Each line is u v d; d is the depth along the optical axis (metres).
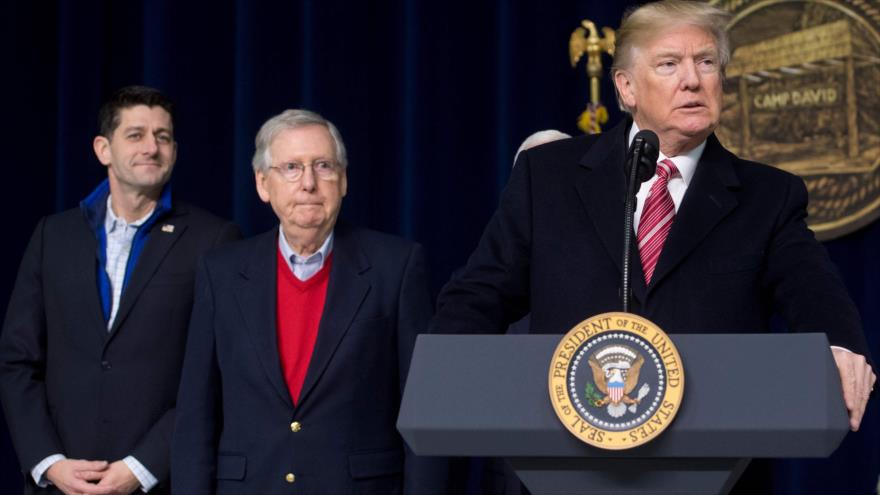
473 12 4.40
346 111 4.39
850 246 3.93
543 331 1.78
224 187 4.50
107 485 2.96
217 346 2.75
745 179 1.84
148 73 4.45
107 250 3.23
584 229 1.80
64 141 4.38
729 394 1.24
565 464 1.29
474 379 1.29
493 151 4.37
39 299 3.21
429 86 4.34
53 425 3.10
